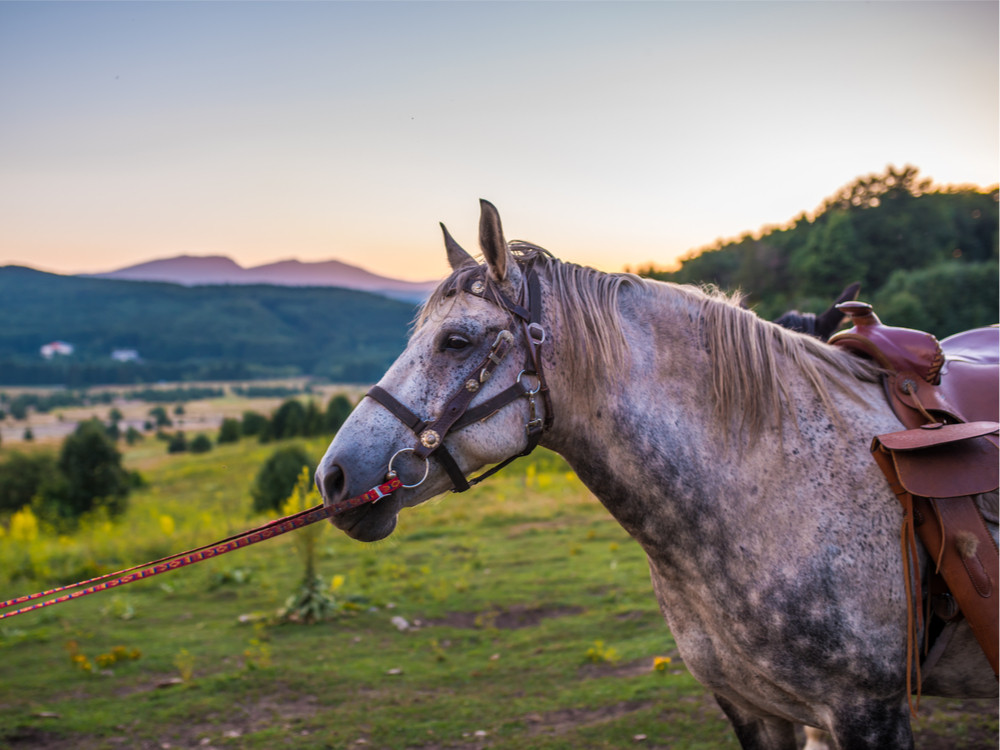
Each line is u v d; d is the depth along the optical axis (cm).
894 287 2716
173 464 5559
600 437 177
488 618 567
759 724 202
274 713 411
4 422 16038
